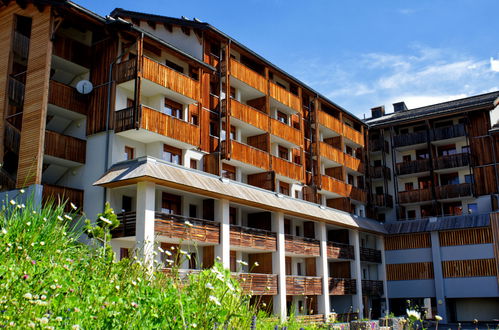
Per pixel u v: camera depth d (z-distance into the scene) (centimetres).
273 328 900
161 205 2495
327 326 1706
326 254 3556
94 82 2609
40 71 2377
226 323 638
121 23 2445
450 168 4491
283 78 3688
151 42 2581
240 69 3189
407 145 4747
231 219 2964
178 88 2661
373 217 4541
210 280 723
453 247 4112
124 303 625
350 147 4666
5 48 2520
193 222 2464
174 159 2702
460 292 4009
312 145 3944
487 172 4359
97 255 835
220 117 2997
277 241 3066
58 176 2567
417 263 4253
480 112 4481
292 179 3534
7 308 497
